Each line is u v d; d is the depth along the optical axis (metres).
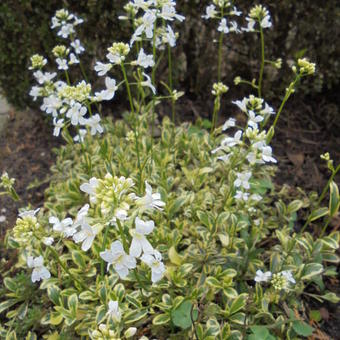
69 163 0.40
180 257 0.29
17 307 0.31
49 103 0.31
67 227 0.21
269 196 0.39
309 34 0.46
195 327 0.25
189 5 0.45
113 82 0.28
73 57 0.35
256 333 0.25
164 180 0.34
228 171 0.35
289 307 0.29
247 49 0.48
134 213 0.18
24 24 0.43
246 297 0.26
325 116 0.50
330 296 0.30
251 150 0.26
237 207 0.33
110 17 0.44
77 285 0.28
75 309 0.26
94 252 0.29
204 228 0.31
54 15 0.44
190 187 0.36
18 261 0.33
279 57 0.48
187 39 0.48
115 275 0.27
